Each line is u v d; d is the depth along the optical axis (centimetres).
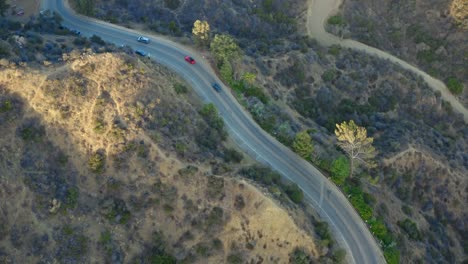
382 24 15962
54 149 8650
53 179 8425
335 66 13888
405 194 11019
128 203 8481
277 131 10731
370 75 13950
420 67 15262
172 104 9719
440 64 15012
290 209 8738
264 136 10656
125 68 9444
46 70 9075
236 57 11562
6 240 7819
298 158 10338
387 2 16088
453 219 11275
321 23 15662
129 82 9294
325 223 9056
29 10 13712
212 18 14775
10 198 8056
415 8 15862
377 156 11156
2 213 7944
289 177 10019
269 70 12625
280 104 12062
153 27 13262
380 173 10831
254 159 10206
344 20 15550
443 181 11488
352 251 9100
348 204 9712
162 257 8181
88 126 8775
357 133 9788
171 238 8419
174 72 11512
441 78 14950
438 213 11244
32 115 8706
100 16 13612
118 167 8600
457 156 12169
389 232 9519
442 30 15312
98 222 8269
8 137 8438
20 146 8456
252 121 10906
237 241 8475
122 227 8331
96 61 9319
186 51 12325
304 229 8562
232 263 8319
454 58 14962
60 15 13575
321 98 12862
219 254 8394
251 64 12319
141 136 8788
